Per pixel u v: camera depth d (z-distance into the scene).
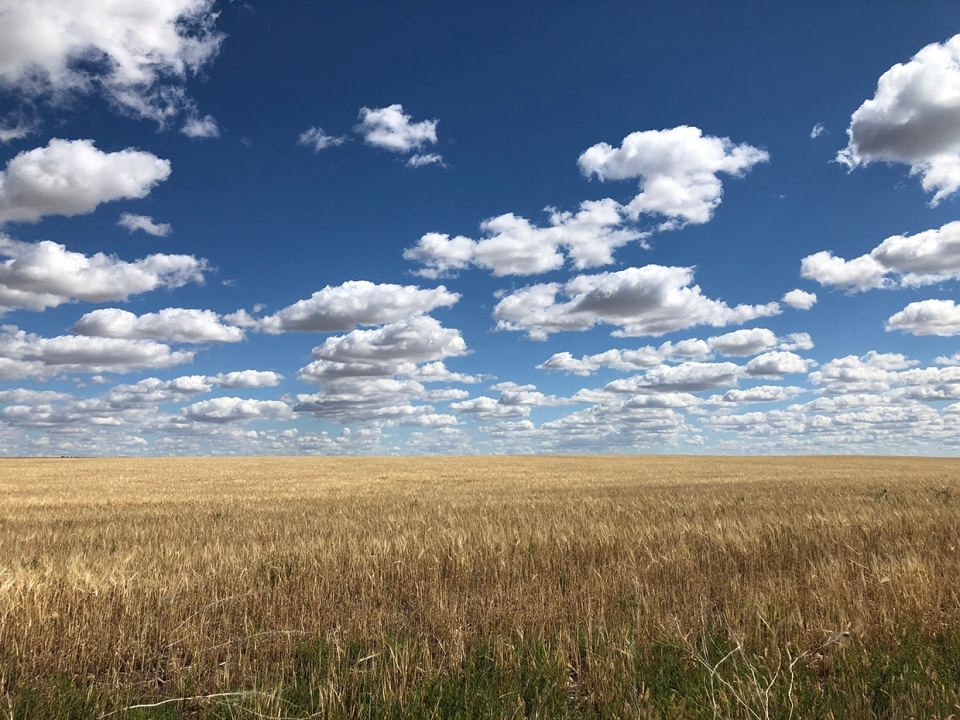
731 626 5.65
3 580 6.68
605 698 4.33
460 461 64.56
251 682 4.80
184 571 7.83
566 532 10.55
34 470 47.00
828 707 4.02
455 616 6.04
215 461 66.25
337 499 20.42
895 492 19.81
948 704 3.97
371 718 4.06
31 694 4.50
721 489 23.50
